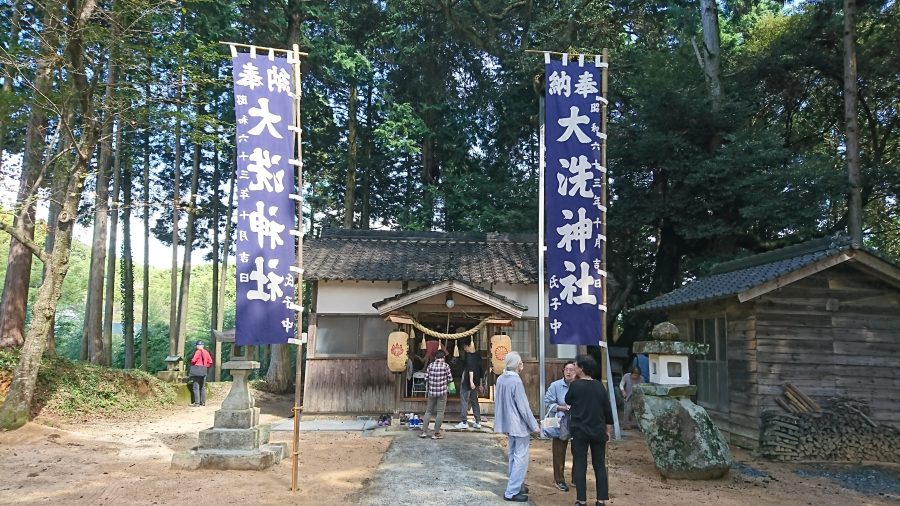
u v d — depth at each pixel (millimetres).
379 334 12367
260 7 17297
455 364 12750
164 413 13352
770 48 16531
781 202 12805
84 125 10188
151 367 27156
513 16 19328
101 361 16453
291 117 6785
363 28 20359
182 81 10406
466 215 18953
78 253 38688
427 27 20219
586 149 9883
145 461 7707
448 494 6070
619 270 17328
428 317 12062
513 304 11328
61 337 30625
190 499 5742
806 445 8305
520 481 5801
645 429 7348
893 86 15664
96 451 8422
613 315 16672
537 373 12195
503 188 18938
